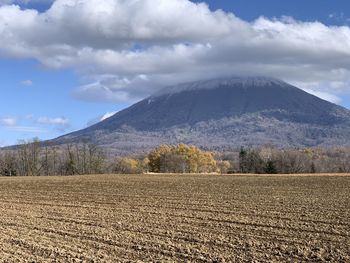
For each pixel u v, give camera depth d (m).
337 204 27.50
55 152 102.75
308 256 14.68
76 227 20.20
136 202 29.89
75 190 40.00
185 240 17.20
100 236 18.05
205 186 42.91
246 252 15.20
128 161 120.75
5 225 21.05
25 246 16.38
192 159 116.44
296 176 59.25
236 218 22.33
